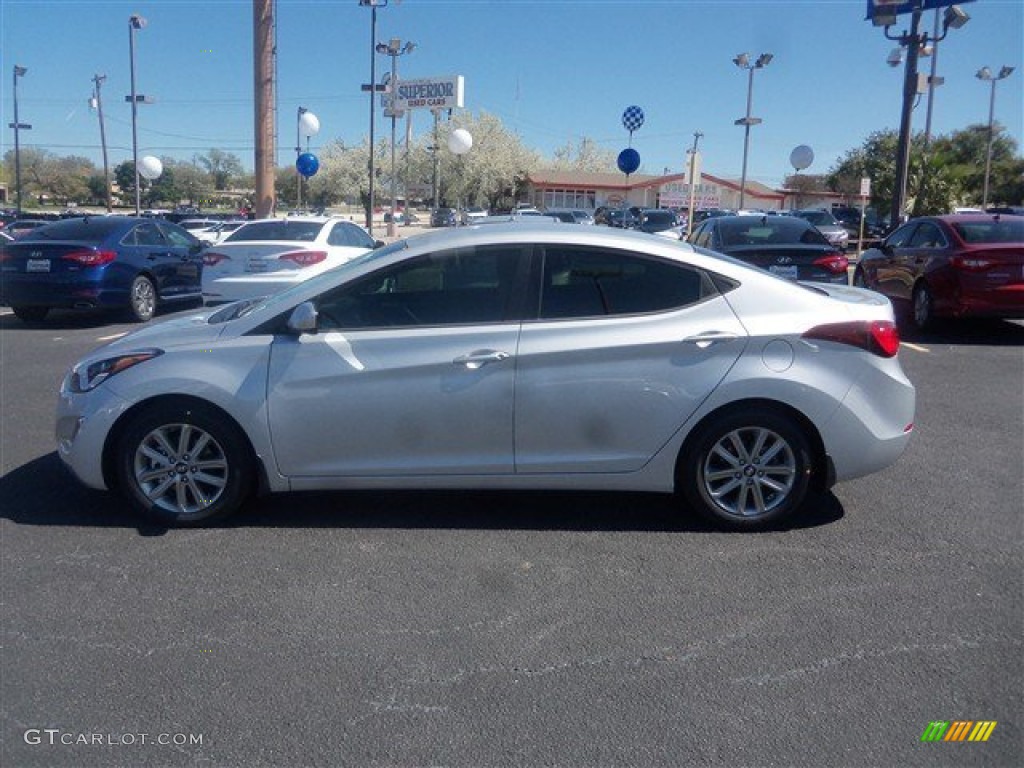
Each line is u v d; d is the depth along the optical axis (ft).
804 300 16.63
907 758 10.50
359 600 14.32
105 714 11.37
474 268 16.69
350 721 11.20
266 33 73.31
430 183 195.11
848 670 12.29
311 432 16.47
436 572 15.30
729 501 16.94
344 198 222.28
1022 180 172.14
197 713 11.37
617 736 10.89
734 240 39.73
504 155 199.11
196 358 16.56
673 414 16.33
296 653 12.75
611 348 16.19
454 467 16.52
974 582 14.94
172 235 49.75
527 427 16.38
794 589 14.67
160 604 14.17
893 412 16.72
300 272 38.83
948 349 36.14
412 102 141.90
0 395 28.55
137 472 16.90
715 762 10.43
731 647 12.89
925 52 67.31
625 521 17.49
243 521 17.48
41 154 260.83
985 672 12.23
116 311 49.57
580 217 111.75
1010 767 10.36
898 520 17.62
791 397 16.24
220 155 307.37
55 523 17.38
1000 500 18.78
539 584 14.85
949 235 38.11
